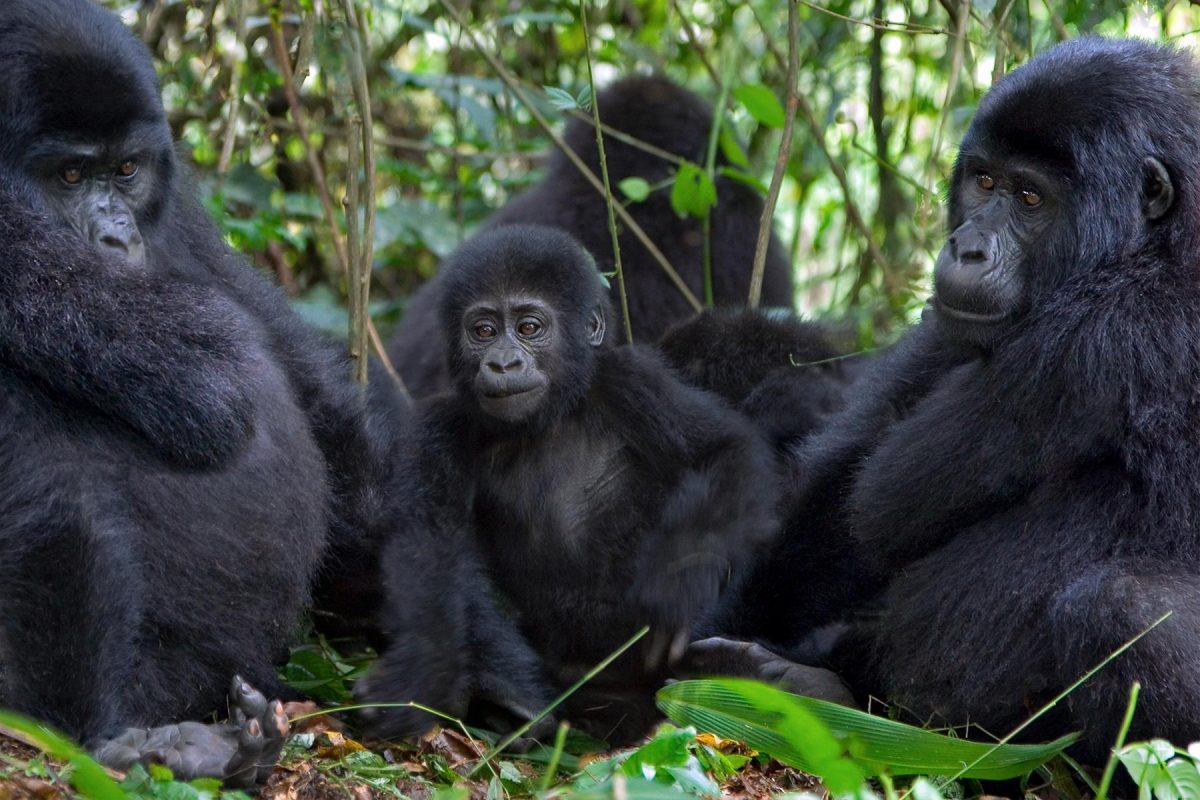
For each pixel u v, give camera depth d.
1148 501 7.10
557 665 8.67
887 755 6.45
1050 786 7.08
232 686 6.90
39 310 6.76
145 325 6.94
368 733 7.48
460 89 14.64
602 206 13.20
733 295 13.25
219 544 7.27
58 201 7.21
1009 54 11.32
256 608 7.52
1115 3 11.05
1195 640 6.59
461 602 7.98
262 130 13.25
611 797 5.38
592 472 8.89
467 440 8.95
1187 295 7.27
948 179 8.53
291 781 6.69
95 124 7.18
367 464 8.62
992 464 7.45
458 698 7.77
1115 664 6.62
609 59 15.74
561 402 8.80
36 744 6.15
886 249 14.24
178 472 7.07
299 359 8.57
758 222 13.58
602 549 8.75
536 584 8.80
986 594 7.36
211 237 8.54
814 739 5.52
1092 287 7.38
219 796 6.16
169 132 7.80
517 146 16.08
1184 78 7.71
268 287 8.90
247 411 7.09
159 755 6.23
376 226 14.10
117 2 12.87
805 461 9.12
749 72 15.66
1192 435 7.12
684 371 10.66
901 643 7.71
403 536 8.25
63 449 6.74
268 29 12.44
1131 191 7.44
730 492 8.36
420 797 6.88
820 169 15.32
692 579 8.08
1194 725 6.50
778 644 8.70
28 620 6.34
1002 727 7.36
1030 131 7.56
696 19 14.81
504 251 8.87
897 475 7.80
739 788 7.06
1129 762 6.07
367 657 9.41
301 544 7.76
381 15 14.95
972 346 7.78
